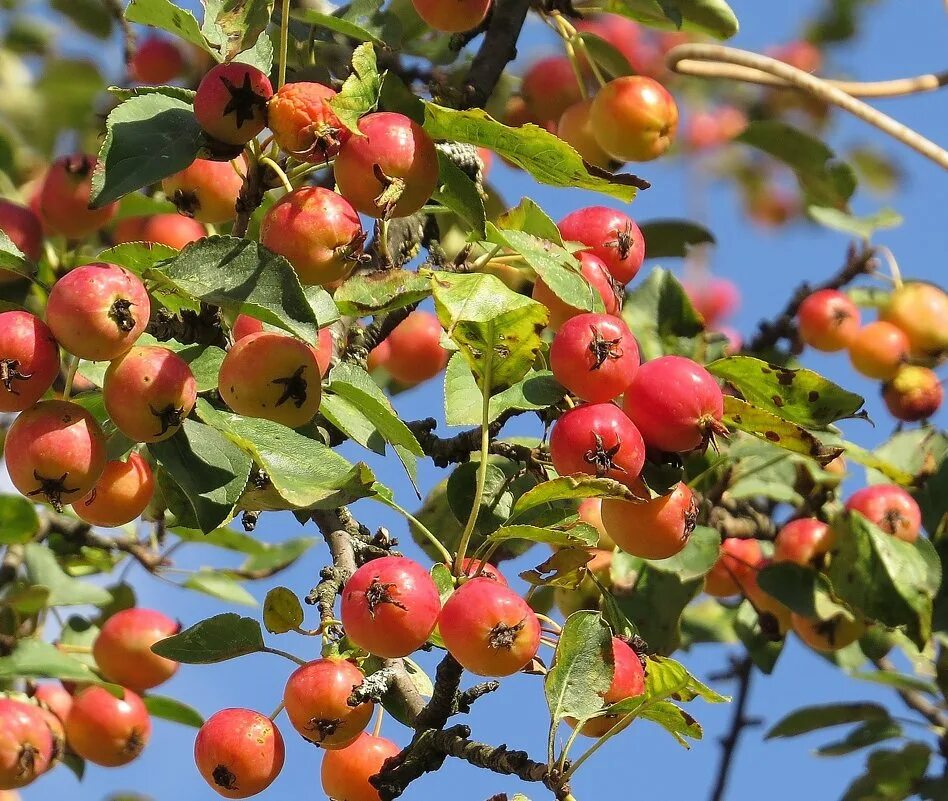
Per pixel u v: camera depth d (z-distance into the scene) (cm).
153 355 112
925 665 143
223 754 117
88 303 111
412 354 140
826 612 133
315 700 115
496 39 129
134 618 135
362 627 112
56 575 136
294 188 115
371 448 118
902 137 123
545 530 114
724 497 138
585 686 114
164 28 115
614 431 114
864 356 144
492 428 123
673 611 132
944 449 141
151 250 115
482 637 112
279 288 111
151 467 119
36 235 128
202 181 121
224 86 113
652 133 130
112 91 114
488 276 115
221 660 117
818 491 137
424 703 121
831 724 143
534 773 114
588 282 116
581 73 135
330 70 129
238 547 142
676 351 129
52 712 133
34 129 135
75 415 112
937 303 145
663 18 131
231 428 114
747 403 117
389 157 114
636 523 116
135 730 133
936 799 142
